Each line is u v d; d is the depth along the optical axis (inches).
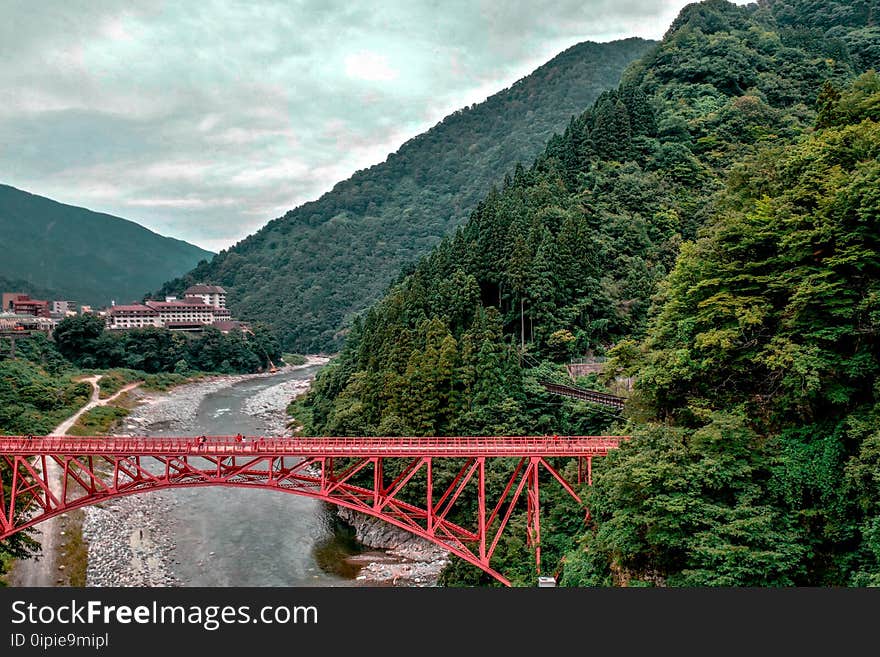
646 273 3713.1
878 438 1238.9
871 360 1406.3
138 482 1795.0
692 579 1317.7
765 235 1576.0
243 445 1846.7
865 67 6141.7
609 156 4421.8
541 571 1883.6
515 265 3491.6
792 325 1502.2
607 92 4825.3
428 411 2972.4
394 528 2755.9
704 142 4670.3
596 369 3233.3
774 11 7450.8
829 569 1343.5
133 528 2768.2
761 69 5551.2
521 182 4367.6
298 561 2517.2
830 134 1656.0
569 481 2110.0
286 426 4618.6
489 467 2561.5
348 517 2957.7
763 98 5132.9
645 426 1615.4
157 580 2317.9
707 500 1398.9
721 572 1305.4
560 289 3550.7
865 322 1411.2
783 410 1545.3
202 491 3294.8
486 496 2466.8
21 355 5300.2
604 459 1830.7
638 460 1470.2
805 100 5334.6
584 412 2765.7
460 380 2984.7
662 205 4097.0
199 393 6181.1
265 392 6254.9
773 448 1480.1
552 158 4485.7
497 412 2849.4
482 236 3885.3
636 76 5826.8
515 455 1815.9
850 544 1344.7
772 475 1430.9
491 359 2972.4
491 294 3735.2
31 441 1785.2
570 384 3061.0
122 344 6510.8
